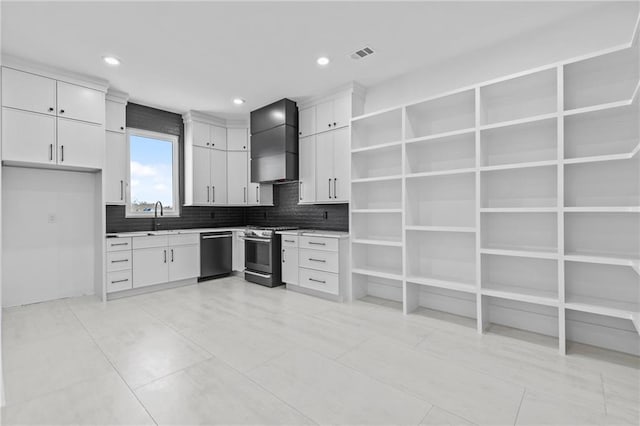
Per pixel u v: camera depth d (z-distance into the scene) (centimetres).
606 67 229
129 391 179
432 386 185
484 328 271
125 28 253
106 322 290
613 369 203
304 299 368
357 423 153
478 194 264
